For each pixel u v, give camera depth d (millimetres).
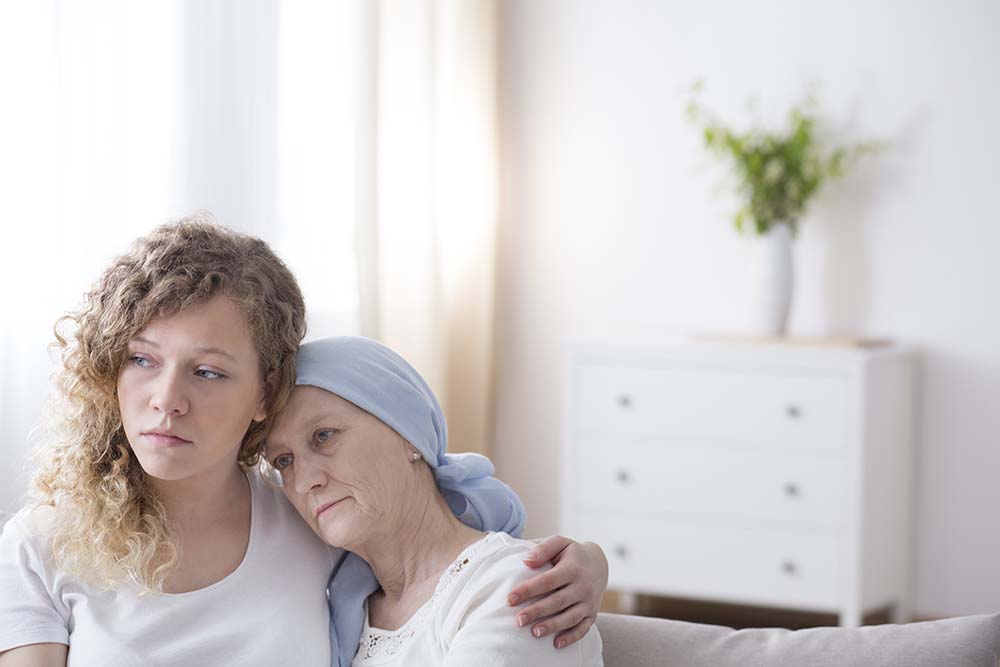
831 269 4336
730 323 4500
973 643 1432
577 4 4688
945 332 4195
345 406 1440
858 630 1492
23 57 2533
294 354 1450
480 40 4496
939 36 4184
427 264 4062
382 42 3830
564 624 1325
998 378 4137
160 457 1341
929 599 4238
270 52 3242
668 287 4598
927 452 4230
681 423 3967
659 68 4582
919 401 4230
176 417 1339
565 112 4723
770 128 4414
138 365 1370
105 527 1386
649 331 4629
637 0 4605
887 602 4020
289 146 3467
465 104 4438
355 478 1429
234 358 1371
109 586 1382
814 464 3805
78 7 2654
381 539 1466
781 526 3859
